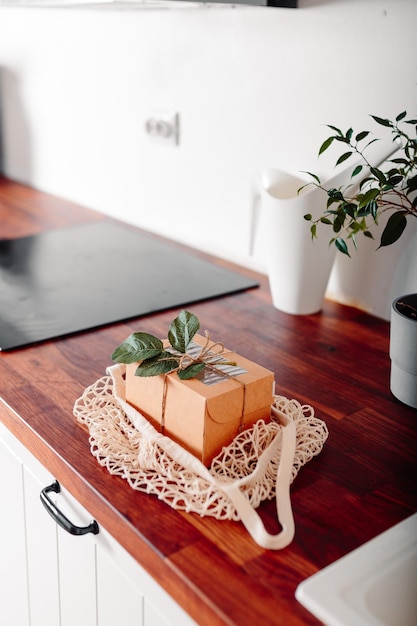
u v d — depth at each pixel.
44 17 1.99
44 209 2.02
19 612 1.23
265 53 1.40
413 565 0.72
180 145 1.68
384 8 1.17
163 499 0.79
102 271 1.52
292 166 1.41
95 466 0.86
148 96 1.72
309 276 1.29
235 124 1.52
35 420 0.95
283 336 1.25
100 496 0.81
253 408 0.85
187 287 1.44
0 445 1.11
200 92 1.58
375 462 0.89
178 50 1.60
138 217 1.88
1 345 1.15
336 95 1.29
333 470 0.87
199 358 0.88
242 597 0.67
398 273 1.27
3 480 1.14
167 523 0.76
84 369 1.09
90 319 1.26
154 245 1.72
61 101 2.04
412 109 1.17
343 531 0.76
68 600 1.02
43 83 2.08
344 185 1.21
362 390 1.06
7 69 2.23
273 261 1.32
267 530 0.76
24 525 1.11
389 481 0.85
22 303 1.32
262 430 0.85
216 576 0.69
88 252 1.64
